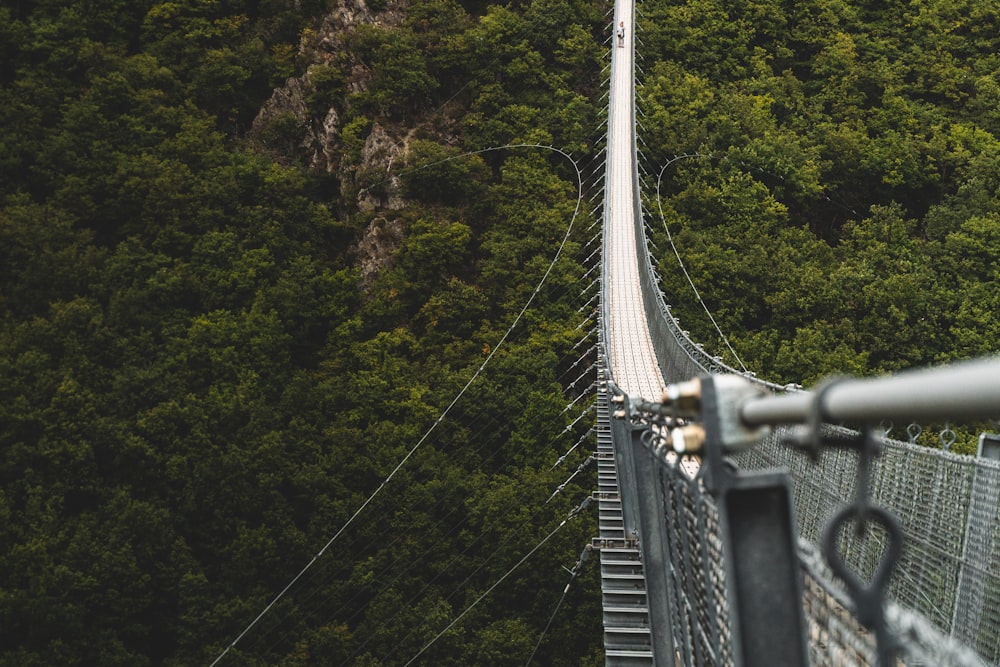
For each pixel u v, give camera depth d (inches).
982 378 71.2
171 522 1967.3
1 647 1731.1
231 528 1999.3
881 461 442.9
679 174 3137.3
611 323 1991.9
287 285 2741.1
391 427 2247.8
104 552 1827.0
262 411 2265.0
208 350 2488.9
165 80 3400.6
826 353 2326.5
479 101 3437.5
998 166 3144.7
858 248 2792.8
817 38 3909.9
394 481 2112.5
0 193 2982.3
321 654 1830.7
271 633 1855.3
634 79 3464.6
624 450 749.3
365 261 2977.4
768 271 2600.9
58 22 3442.4
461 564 1964.8
